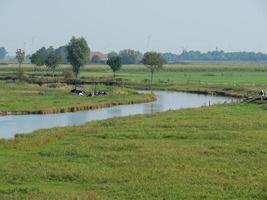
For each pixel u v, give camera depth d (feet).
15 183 164.14
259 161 196.13
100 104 473.67
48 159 200.23
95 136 257.14
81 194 149.48
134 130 273.95
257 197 150.10
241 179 169.89
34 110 410.31
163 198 147.84
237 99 556.92
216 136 251.39
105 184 164.14
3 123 345.51
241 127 285.23
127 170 181.57
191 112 367.45
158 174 176.04
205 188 159.02
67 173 175.01
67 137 256.73
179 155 205.46
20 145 231.30
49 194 148.87
